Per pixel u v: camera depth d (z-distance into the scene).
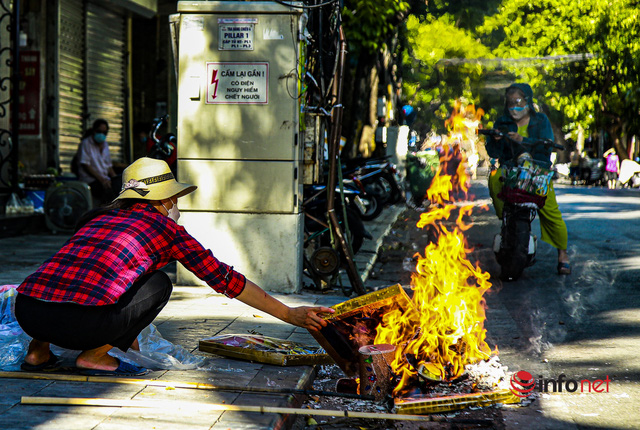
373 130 18.88
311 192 8.10
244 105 6.79
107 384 3.73
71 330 3.57
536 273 8.42
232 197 6.86
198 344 4.76
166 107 17.19
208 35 6.80
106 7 15.58
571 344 5.23
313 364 4.31
